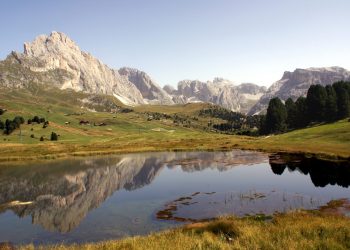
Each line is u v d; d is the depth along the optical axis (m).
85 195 54.03
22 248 22.39
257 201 41.25
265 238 17.83
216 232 21.64
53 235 33.09
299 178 55.22
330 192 43.50
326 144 89.44
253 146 112.12
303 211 33.25
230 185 53.94
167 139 161.88
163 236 20.83
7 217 41.81
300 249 15.62
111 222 36.41
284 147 97.94
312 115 161.88
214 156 99.31
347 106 143.75
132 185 61.31
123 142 157.25
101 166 90.06
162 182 62.22
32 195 55.59
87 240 30.73
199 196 47.19
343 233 17.98
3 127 194.00
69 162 100.50
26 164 98.94
